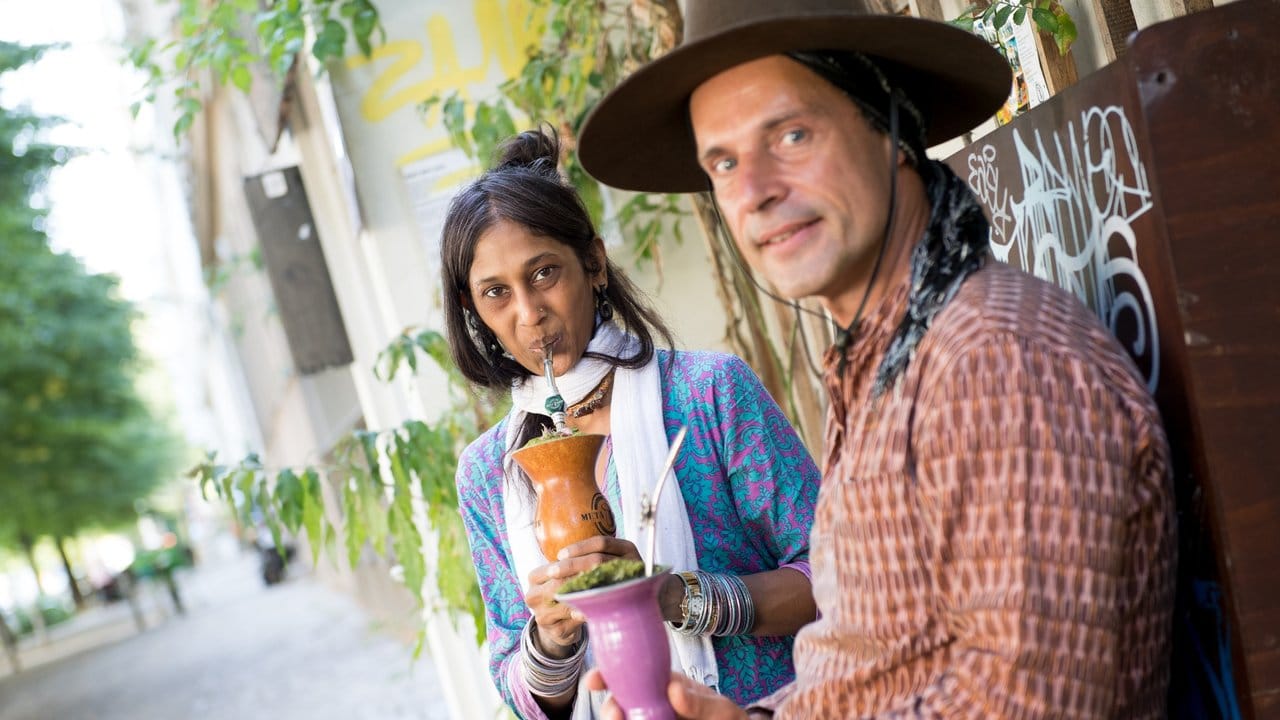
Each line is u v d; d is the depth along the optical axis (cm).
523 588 203
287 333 496
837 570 130
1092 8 223
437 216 402
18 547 3275
